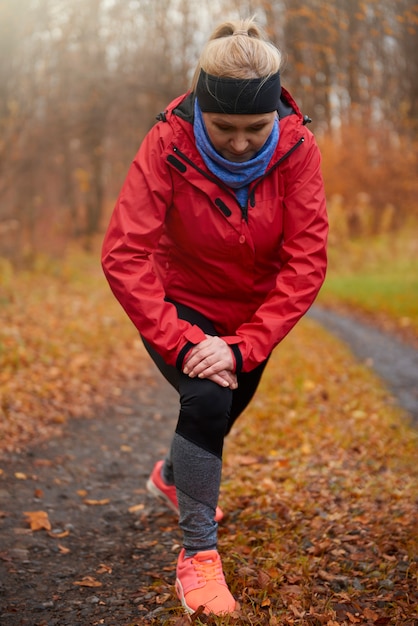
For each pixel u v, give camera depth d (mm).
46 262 15570
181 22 16172
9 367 6156
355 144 30812
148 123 24422
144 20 15758
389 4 12609
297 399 6293
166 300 2578
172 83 16562
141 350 8617
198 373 2252
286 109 2387
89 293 12898
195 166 2275
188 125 2275
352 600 2381
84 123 16781
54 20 12953
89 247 25391
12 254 14805
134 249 2299
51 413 5379
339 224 26328
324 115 30953
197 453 2311
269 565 2637
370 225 29422
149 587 2594
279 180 2354
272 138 2266
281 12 13008
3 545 3014
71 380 6453
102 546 3092
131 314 2293
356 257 24719
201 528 2373
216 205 2309
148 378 7312
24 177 15688
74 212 27562
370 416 5891
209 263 2443
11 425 4863
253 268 2469
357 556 2768
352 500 3553
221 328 2600
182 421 2326
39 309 9711
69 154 22250
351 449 4820
